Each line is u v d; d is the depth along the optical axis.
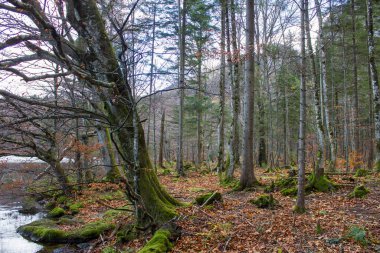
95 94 7.51
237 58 13.52
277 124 33.41
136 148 7.66
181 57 21.55
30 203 14.93
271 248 6.46
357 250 6.03
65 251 8.33
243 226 7.95
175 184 17.94
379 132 15.78
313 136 28.48
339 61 28.92
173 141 54.44
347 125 26.80
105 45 7.33
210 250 6.59
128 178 8.24
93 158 15.65
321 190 11.62
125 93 7.71
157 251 6.32
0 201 15.48
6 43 5.36
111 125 7.54
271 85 31.27
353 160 21.86
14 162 12.05
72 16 7.00
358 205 9.43
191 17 22.70
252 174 13.65
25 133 7.52
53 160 11.06
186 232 7.59
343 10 22.97
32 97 7.61
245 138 13.70
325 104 19.08
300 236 7.02
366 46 23.48
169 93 24.45
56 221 11.24
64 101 8.30
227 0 16.98
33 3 5.54
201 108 26.52
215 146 46.62
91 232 9.10
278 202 10.29
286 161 31.27
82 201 13.67
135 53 7.17
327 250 6.15
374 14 22.17
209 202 10.38
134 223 8.30
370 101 23.69
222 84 20.17
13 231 10.61
